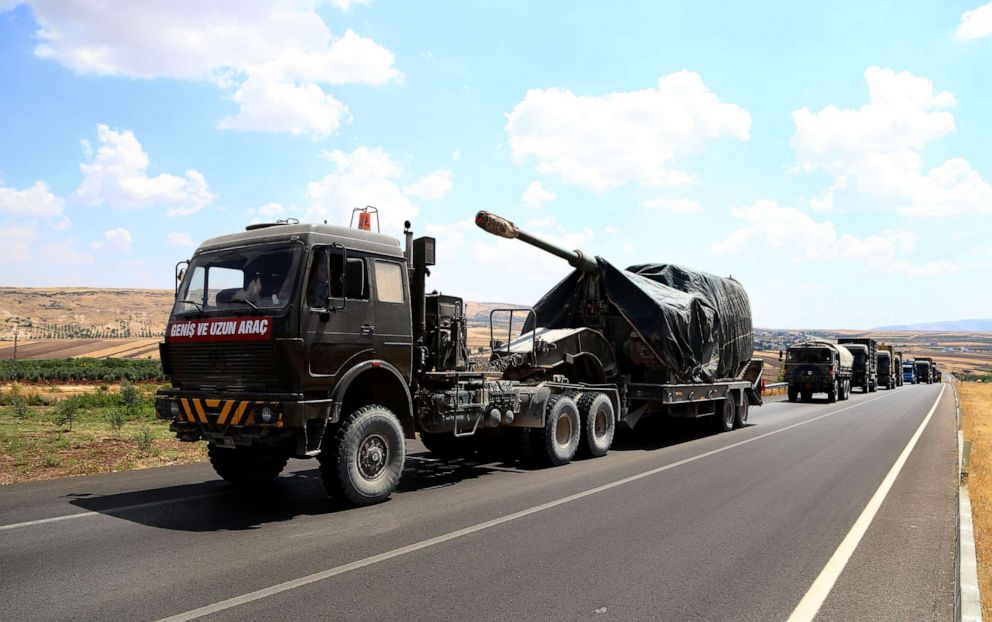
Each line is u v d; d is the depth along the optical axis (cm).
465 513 732
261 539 618
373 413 782
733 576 532
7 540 603
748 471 1044
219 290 791
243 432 723
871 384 4444
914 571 553
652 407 1447
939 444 1441
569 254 1359
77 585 489
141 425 1472
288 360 711
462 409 937
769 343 19675
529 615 443
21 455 1048
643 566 551
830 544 630
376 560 556
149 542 604
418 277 911
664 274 1533
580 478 967
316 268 748
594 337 1377
